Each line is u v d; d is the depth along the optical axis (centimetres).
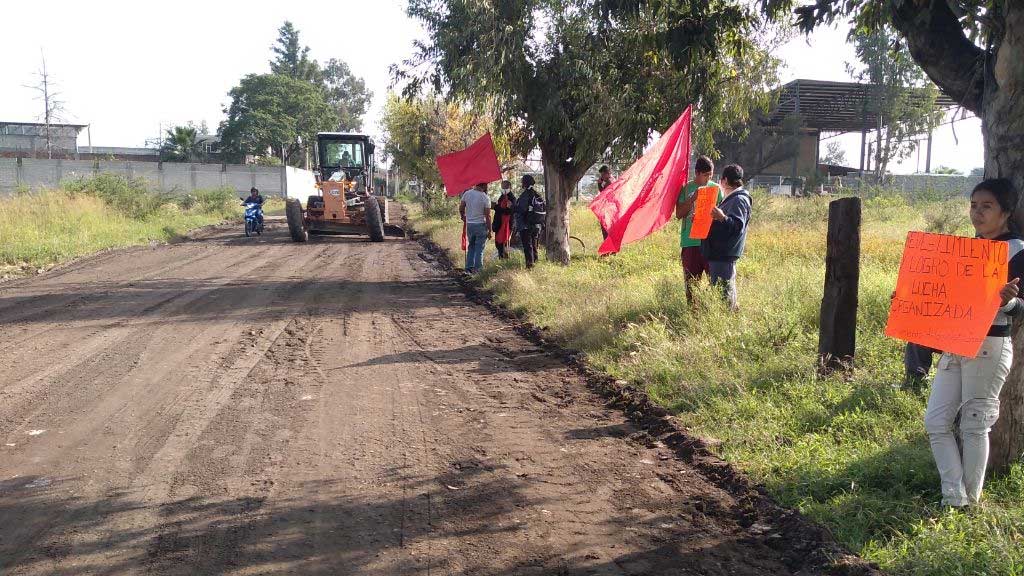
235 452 483
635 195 750
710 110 1353
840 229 589
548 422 557
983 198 362
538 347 825
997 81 385
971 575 312
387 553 350
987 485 394
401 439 514
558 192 1433
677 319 772
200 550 349
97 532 367
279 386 649
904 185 4275
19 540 358
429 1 1359
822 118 4516
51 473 444
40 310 1019
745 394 551
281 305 1094
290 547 354
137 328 902
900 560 330
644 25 1169
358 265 1675
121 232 2181
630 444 508
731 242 762
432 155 3206
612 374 671
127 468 453
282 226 3153
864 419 489
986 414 367
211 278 1390
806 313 764
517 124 1456
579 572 334
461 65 1279
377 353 789
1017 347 390
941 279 360
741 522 387
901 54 662
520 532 374
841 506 380
